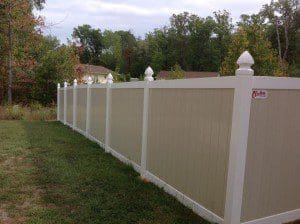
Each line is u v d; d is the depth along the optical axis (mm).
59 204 5203
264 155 4340
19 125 15922
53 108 24078
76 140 11242
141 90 6988
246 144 4137
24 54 28328
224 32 70688
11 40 26531
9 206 5152
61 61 27828
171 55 71312
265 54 28734
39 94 27406
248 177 4230
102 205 5109
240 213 4215
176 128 5531
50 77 27250
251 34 29250
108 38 88562
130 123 7625
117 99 8586
